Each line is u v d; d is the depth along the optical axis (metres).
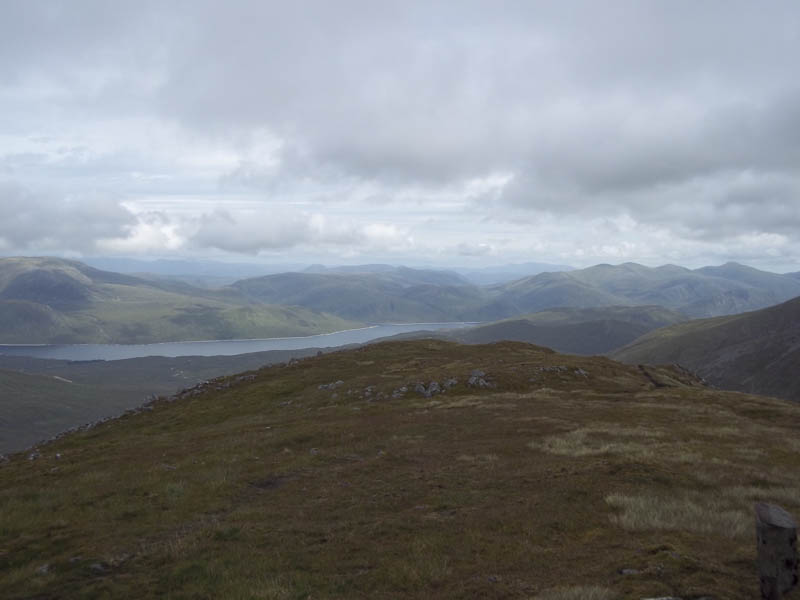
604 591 11.44
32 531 21.55
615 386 62.53
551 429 37.34
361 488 24.47
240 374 87.19
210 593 14.11
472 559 15.23
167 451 38.94
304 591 13.62
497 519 18.61
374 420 44.72
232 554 16.70
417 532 17.86
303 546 17.25
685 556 13.46
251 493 25.55
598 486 21.80
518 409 46.91
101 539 19.88
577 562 14.29
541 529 17.42
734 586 11.91
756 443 33.34
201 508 23.16
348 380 70.56
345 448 34.19
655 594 11.41
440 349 98.50
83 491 27.33
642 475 22.92
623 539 15.97
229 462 31.97
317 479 26.94
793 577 11.05
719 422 41.22
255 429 46.47
